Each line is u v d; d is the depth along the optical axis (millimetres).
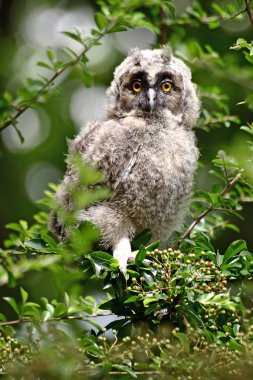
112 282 8781
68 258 8336
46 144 18188
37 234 8719
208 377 7105
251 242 16062
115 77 11961
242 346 7273
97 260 8602
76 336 7941
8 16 19328
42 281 12672
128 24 10164
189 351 7305
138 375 7402
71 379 6957
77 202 6645
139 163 10492
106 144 10594
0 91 14812
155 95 11195
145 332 8469
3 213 17250
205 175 15039
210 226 10500
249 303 8891
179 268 8008
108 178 10438
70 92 18453
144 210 10492
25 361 7168
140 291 8477
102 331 8438
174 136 10945
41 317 8398
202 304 7906
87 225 7465
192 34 16281
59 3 19438
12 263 9430
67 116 18359
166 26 12398
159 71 11398
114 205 10438
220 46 16188
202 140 15734
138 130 10867
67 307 8539
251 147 8922
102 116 12172
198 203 10094
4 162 18016
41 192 17656
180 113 11547
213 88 11961
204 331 7551
